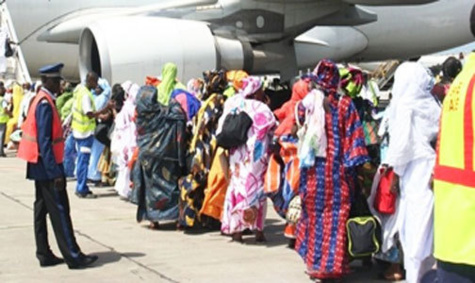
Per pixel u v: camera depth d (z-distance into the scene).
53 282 5.54
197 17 15.20
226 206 6.96
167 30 13.91
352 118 5.43
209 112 7.22
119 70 13.41
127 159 9.10
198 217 7.45
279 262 6.21
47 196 5.83
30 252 6.56
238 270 5.92
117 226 7.84
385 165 5.31
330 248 5.39
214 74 7.62
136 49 13.52
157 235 7.37
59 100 12.55
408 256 5.15
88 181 11.52
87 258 6.03
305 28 16.20
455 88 2.98
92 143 9.96
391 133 5.14
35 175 5.80
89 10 16.36
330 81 5.45
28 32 16.38
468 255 2.81
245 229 7.15
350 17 16.44
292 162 6.40
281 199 6.70
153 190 7.48
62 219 5.87
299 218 5.79
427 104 5.10
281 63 16.31
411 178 5.11
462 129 2.89
